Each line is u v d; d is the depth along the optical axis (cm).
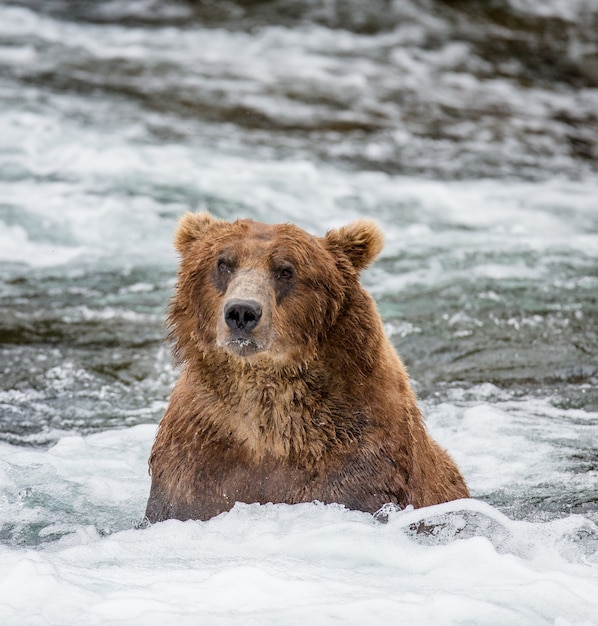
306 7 3241
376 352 813
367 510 786
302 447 790
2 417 1138
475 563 695
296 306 786
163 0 3222
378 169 2212
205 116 2395
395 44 3080
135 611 602
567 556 768
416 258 1703
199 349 802
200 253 827
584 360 1321
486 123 2597
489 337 1389
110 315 1450
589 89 2948
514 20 3297
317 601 622
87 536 823
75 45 2783
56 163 2019
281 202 1933
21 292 1522
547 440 1086
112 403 1188
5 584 629
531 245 1788
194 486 794
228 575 656
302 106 2538
